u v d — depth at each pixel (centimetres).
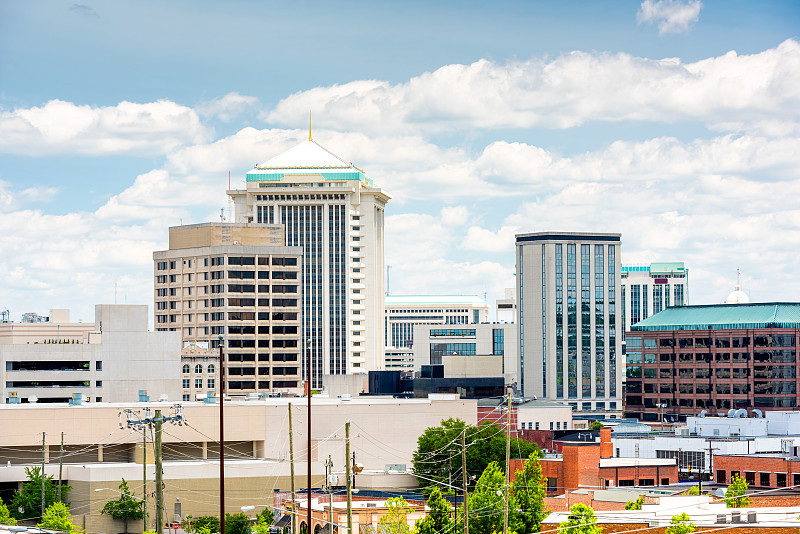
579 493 18338
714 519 14212
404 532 16512
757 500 16738
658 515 15050
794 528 13562
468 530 14925
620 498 18100
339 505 18962
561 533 14425
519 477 17812
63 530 17850
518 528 16512
